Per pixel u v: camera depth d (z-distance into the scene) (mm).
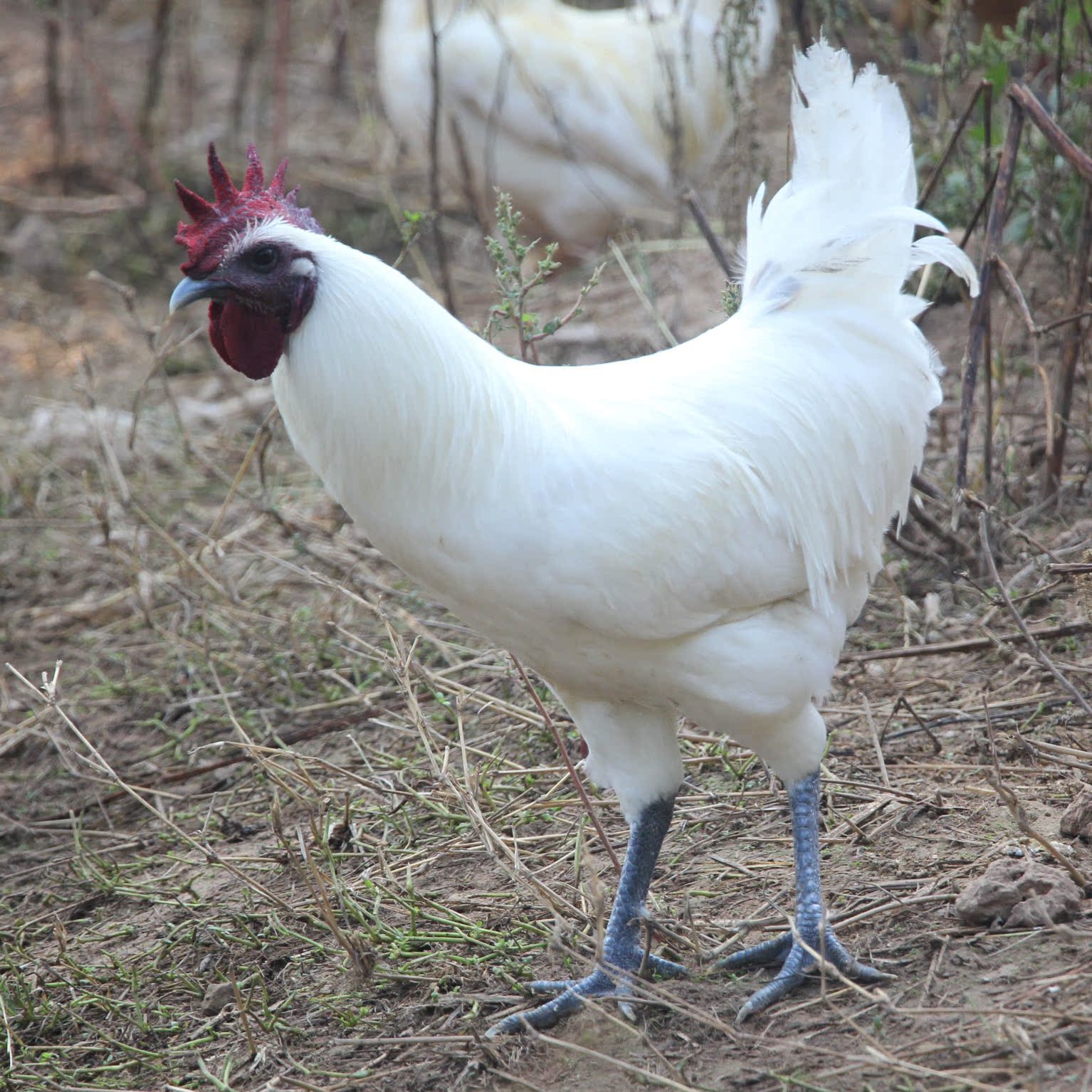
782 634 5188
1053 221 9188
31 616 10398
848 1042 4855
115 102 18797
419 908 6293
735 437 5148
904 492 5781
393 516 5027
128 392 13422
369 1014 5723
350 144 18422
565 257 14516
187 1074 5637
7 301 15414
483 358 4992
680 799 6969
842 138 5504
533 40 13438
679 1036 5121
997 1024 4660
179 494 11523
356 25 22312
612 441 4957
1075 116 9422
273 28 21719
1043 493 8922
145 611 9414
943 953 5219
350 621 9438
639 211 14078
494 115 13016
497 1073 5141
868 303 5520
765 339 5449
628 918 5551
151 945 6688
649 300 11578
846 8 10445
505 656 8188
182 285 4855
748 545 5047
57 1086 5668
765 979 5434
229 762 8141
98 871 7488
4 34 21938
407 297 4910
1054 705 7137
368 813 7328
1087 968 4887
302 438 5129
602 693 5383
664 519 4875
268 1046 5637
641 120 13578
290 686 8875
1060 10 8836
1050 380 10164
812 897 5254
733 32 9766
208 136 18484
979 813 6289
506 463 4887
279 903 6422
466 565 4980
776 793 6848
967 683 7586
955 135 8406
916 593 8617
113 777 6750
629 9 14414
